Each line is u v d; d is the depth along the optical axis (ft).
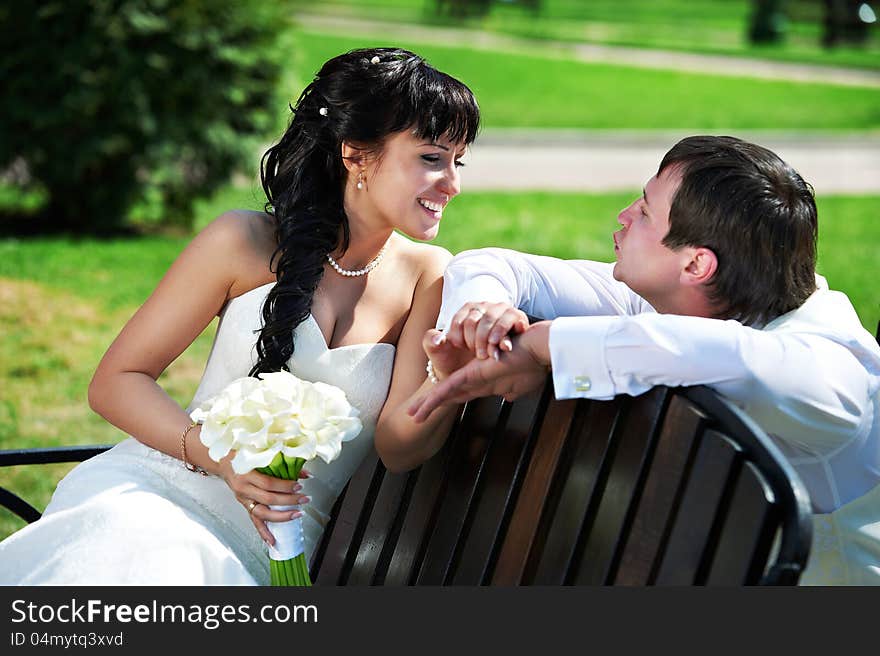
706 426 8.77
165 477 12.21
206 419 10.07
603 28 155.12
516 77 101.35
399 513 12.06
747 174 9.87
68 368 29.86
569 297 11.84
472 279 11.23
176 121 43.50
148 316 12.41
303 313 12.06
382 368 12.47
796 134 78.84
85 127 42.70
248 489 10.53
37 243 42.88
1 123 42.39
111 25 41.19
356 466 12.84
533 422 10.55
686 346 8.96
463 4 148.05
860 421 9.39
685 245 10.04
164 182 44.91
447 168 12.08
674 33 153.48
